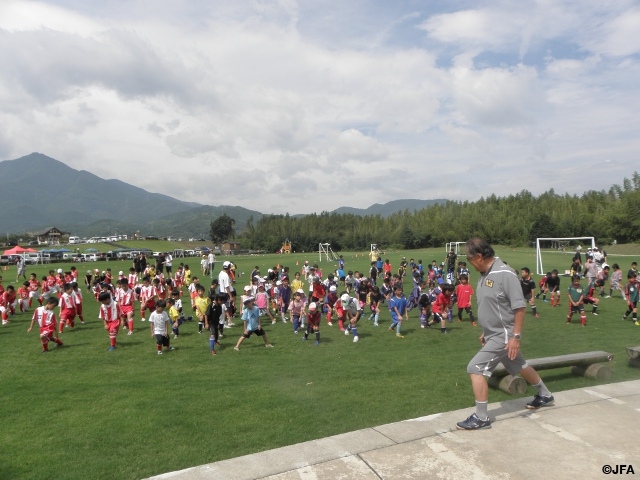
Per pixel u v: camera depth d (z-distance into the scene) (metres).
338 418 5.96
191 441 5.39
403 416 5.89
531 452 3.91
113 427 5.98
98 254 64.44
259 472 3.73
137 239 131.38
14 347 11.98
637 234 63.31
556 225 75.31
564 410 4.92
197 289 14.09
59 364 10.04
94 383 8.39
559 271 31.72
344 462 3.86
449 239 88.88
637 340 11.40
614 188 77.81
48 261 57.94
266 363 9.90
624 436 4.19
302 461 3.90
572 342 11.20
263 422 5.95
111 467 4.77
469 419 4.51
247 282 28.70
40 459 5.05
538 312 16.31
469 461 3.79
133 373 9.16
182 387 7.96
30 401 7.29
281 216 116.81
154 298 16.36
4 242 117.94
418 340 12.34
